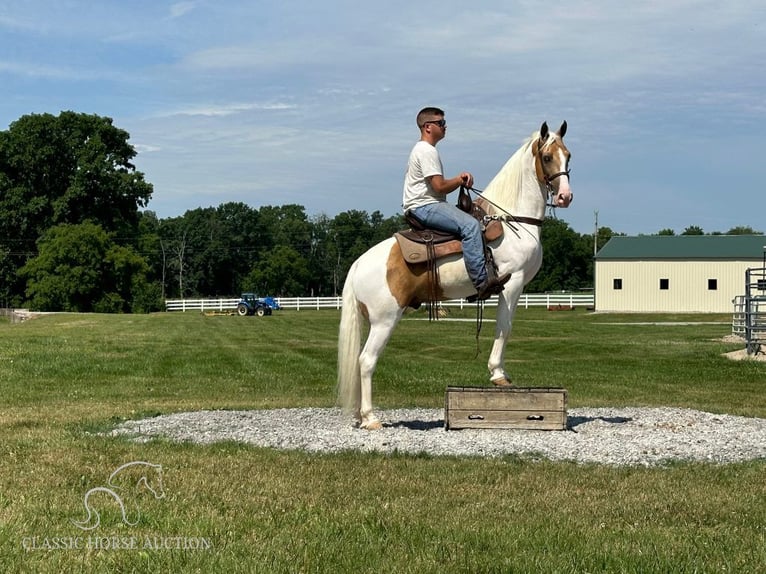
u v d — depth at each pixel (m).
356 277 9.91
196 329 41.41
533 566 5.23
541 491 7.14
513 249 9.77
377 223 141.25
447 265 9.68
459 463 8.15
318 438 9.49
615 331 39.28
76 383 18.45
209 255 125.12
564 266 112.62
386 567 5.20
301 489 7.12
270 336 36.22
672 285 61.25
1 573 5.08
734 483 7.51
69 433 9.97
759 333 26.08
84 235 67.81
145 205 77.75
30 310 67.44
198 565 5.22
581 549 5.56
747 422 11.12
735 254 60.25
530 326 43.16
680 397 15.91
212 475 7.57
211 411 12.45
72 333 36.50
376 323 9.89
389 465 8.04
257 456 8.42
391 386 17.92
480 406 9.99
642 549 5.57
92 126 75.50
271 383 18.69
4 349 26.50
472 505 6.66
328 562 5.28
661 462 8.41
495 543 5.68
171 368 21.94
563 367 22.81
